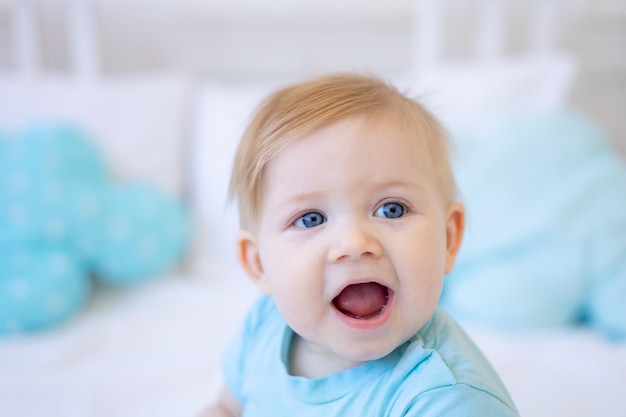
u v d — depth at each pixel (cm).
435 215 55
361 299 53
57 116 149
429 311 53
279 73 184
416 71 171
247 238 63
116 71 177
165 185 155
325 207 53
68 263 127
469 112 149
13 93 150
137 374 105
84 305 134
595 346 111
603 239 116
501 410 51
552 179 125
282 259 55
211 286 144
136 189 143
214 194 154
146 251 137
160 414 95
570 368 102
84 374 106
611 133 193
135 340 118
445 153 64
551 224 119
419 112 60
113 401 98
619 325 111
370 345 52
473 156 130
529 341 113
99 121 152
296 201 54
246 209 61
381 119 55
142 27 175
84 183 135
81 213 130
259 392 65
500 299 116
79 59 165
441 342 57
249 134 61
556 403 92
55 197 128
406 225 53
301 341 64
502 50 175
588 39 184
